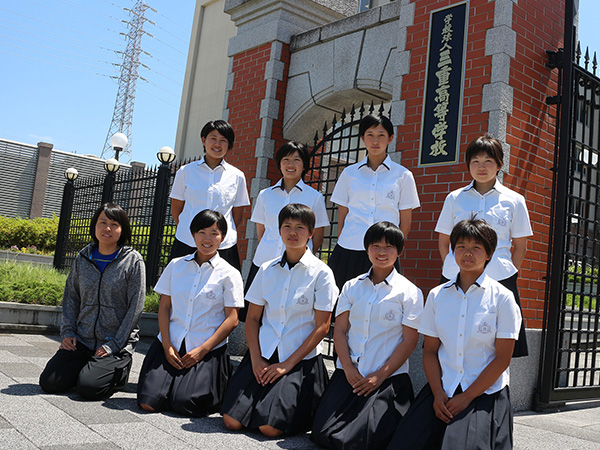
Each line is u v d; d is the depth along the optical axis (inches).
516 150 170.9
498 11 172.4
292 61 261.6
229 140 161.6
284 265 127.4
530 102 176.6
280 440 110.5
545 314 166.6
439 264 174.6
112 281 137.9
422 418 104.3
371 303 118.7
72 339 134.8
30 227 557.0
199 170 163.3
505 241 133.1
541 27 183.5
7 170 668.7
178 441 99.9
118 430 102.4
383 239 117.6
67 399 123.1
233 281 135.0
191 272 135.3
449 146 177.5
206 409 125.0
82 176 713.6
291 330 124.2
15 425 98.0
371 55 225.3
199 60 615.2
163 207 288.0
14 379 135.4
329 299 124.6
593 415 165.9
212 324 133.1
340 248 148.1
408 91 193.0
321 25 273.7
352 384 113.0
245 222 253.1
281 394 115.0
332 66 241.8
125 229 143.6
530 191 174.1
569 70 167.0
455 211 137.9
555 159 169.5
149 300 256.1
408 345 116.3
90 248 142.8
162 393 121.5
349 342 121.1
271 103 256.4
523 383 162.6
